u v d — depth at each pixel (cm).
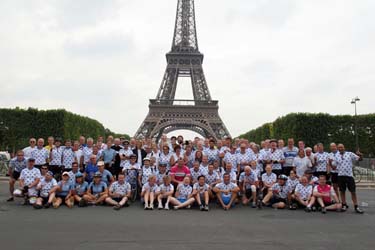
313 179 3272
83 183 3347
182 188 3247
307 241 1919
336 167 3186
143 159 3578
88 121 10000
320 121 8206
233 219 2636
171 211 3022
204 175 3412
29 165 3300
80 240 1884
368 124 8138
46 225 2291
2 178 6581
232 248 1748
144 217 2670
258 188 3600
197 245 1802
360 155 3147
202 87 13638
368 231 2205
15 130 8356
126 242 1852
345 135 8162
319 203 3122
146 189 3253
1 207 3105
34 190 3231
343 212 3044
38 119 8419
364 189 5844
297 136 8212
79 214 2769
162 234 2062
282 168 3662
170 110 12594
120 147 3781
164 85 13650
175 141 4062
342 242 1900
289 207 3259
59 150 3659
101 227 2248
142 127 12312
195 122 12469
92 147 3812
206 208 3089
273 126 9438
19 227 2211
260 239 1959
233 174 3359
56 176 3638
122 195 3284
